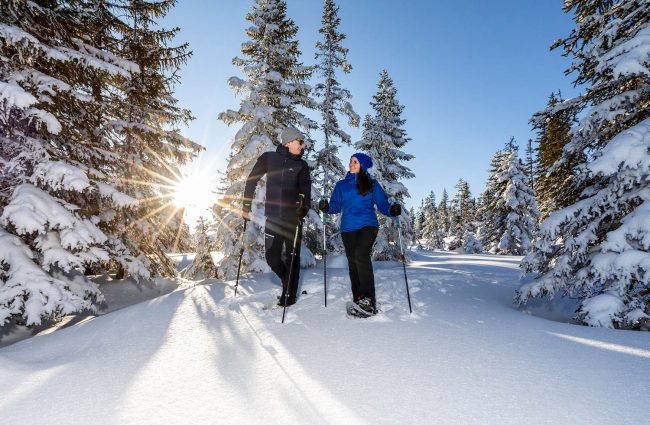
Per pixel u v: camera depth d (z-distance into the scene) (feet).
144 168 33.30
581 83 19.57
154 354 8.07
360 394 6.07
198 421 5.30
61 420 5.36
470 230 147.95
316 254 43.62
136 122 32.99
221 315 11.48
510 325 10.34
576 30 19.61
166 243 39.63
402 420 5.27
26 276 16.12
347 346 8.39
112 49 32.07
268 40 37.88
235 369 7.16
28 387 6.47
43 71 22.39
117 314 11.87
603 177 15.74
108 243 28.14
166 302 13.41
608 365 7.13
